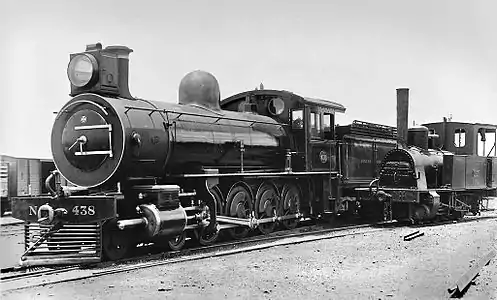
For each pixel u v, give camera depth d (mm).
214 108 14773
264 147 15680
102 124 11203
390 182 18141
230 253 11617
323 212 17359
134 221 10781
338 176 17875
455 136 22625
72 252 10781
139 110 11812
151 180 12062
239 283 8883
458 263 10648
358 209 19406
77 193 11305
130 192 11508
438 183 19891
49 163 21219
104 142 11164
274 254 11641
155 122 12055
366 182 19484
